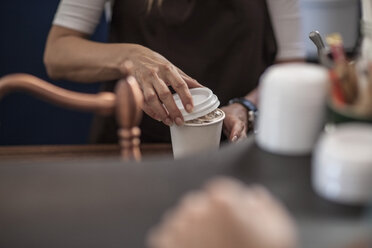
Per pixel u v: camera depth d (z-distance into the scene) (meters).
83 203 0.87
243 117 1.66
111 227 0.81
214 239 0.68
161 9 1.82
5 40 2.36
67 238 0.79
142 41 1.86
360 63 1.00
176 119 1.30
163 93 1.43
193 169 0.95
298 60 1.99
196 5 1.82
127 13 1.85
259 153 0.99
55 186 0.91
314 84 0.95
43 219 0.84
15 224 0.83
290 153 0.98
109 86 1.87
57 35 1.87
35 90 1.15
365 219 0.82
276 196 0.87
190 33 1.85
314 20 3.18
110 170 0.95
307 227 0.80
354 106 0.95
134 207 0.85
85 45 1.79
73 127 2.47
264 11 1.91
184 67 1.85
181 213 0.70
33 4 2.34
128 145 1.16
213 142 1.32
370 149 0.84
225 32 1.85
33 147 1.48
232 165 0.96
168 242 0.68
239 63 1.87
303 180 0.91
